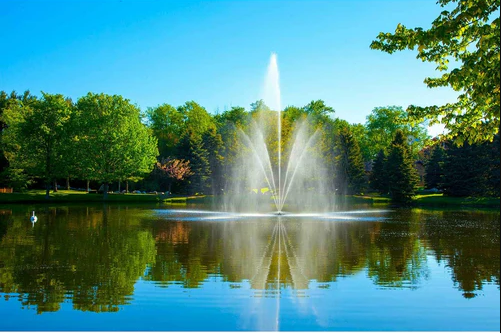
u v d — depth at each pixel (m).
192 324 7.04
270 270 10.75
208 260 11.99
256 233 17.95
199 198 48.88
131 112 47.06
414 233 18.16
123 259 12.06
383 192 55.69
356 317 7.39
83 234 17.28
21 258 12.12
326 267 11.12
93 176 44.22
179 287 9.12
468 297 8.50
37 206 35.59
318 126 49.75
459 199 44.09
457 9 7.91
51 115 44.00
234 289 9.00
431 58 9.03
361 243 15.23
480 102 8.05
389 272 10.57
